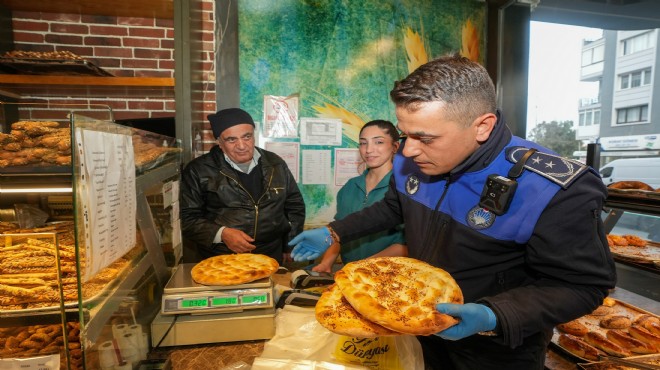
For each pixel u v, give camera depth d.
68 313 0.83
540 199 0.77
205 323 0.98
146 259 0.97
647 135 4.36
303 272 1.35
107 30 2.58
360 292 0.79
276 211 2.16
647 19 3.68
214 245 1.98
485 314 0.72
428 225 0.99
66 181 1.09
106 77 2.24
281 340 0.92
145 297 0.96
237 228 2.07
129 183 0.82
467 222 0.88
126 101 2.62
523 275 0.90
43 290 0.85
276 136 2.88
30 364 0.81
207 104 2.72
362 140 1.82
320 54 2.90
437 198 0.97
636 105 4.99
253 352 0.96
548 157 0.82
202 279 1.03
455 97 0.73
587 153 2.17
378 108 3.07
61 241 1.09
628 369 1.06
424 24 3.14
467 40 3.31
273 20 2.78
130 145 0.84
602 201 0.77
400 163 1.12
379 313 0.72
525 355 0.91
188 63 2.21
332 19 2.90
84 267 0.57
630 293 1.77
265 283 1.05
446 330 0.71
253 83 2.79
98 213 0.63
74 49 2.55
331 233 1.24
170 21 2.65
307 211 2.99
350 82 2.98
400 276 0.86
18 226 1.50
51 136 1.10
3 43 2.38
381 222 1.30
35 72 2.16
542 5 3.46
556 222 0.76
